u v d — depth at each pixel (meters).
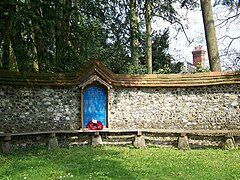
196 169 9.25
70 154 11.61
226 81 14.01
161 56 25.83
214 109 14.31
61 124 14.22
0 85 13.46
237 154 11.60
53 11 13.45
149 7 18.19
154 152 12.20
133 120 14.64
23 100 13.84
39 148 12.87
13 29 12.67
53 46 15.93
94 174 8.57
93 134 13.67
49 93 14.22
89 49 17.64
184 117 14.55
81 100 14.25
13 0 11.04
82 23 16.55
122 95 14.72
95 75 14.19
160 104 14.71
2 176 8.34
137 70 19.97
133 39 16.66
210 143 13.38
